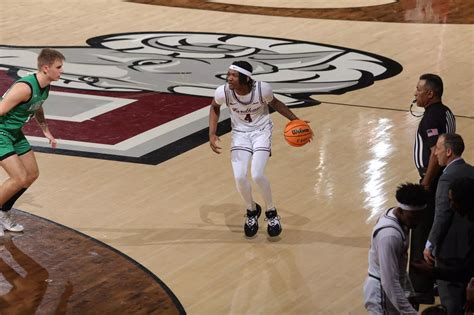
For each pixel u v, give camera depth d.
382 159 14.30
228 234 11.80
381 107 16.95
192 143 15.21
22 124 11.23
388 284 7.82
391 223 7.88
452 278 8.23
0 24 24.23
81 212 12.48
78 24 24.20
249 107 11.12
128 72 19.64
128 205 12.71
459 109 16.72
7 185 11.34
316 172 13.80
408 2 25.86
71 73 19.58
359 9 25.22
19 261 10.97
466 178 8.20
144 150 14.91
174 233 11.82
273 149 14.83
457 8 24.94
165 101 17.53
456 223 8.65
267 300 10.09
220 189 13.25
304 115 16.58
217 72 19.58
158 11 25.52
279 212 12.41
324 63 20.09
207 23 24.11
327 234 11.74
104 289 10.29
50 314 9.69
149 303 9.98
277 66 19.92
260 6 25.86
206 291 10.30
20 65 20.16
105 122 16.33
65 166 14.23
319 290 10.31
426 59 20.17
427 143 9.88
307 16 24.56
